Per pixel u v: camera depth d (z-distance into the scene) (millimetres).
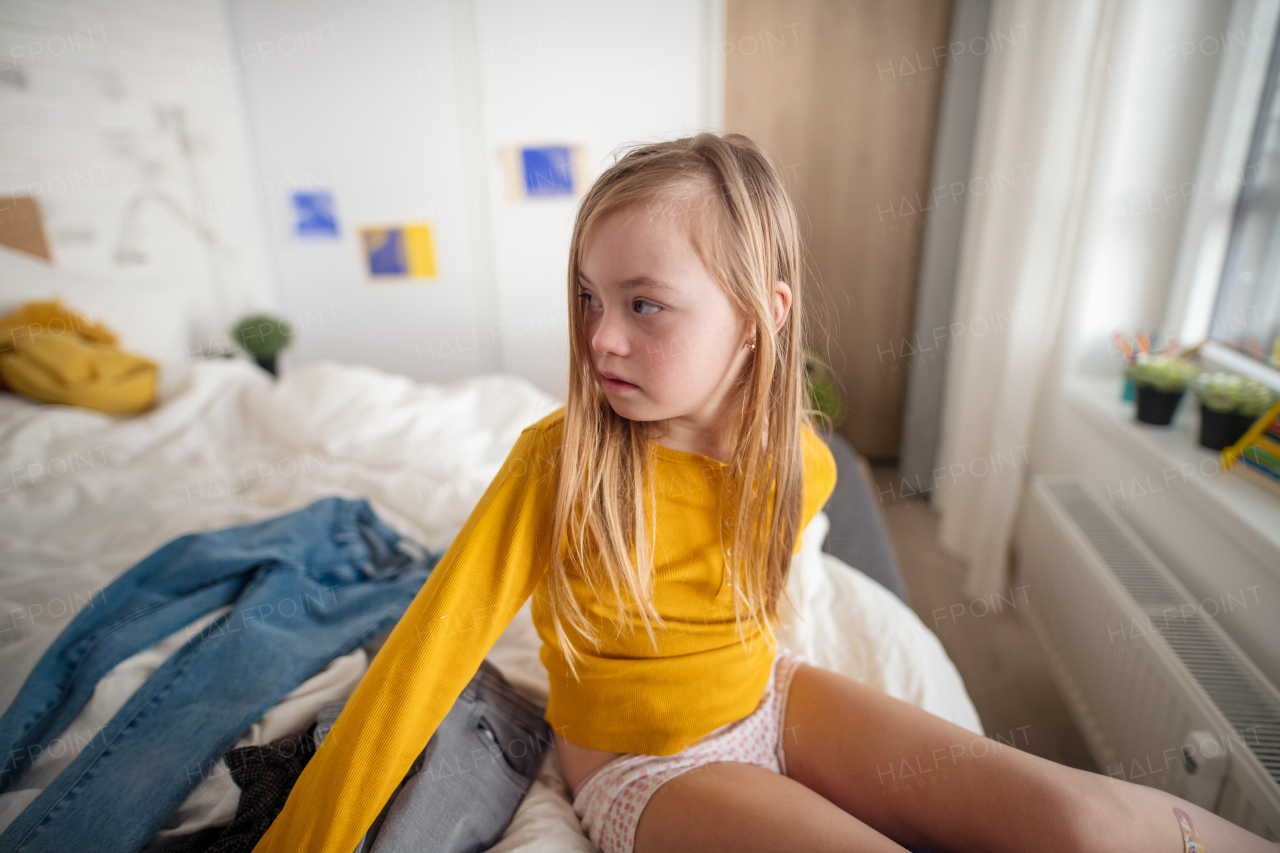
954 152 2600
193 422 1766
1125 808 622
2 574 1166
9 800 769
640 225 551
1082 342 1942
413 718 588
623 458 664
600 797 687
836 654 1037
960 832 671
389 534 1272
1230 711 984
